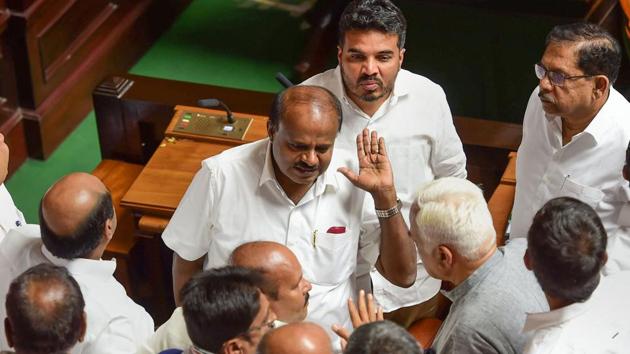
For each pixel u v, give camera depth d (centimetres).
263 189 999
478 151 1484
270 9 2280
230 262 862
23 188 1834
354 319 881
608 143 1077
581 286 762
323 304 1023
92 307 930
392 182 977
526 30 2156
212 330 744
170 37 2205
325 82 1137
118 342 932
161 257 1403
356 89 1075
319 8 2155
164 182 1343
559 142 1112
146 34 2153
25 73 1811
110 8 2023
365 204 1034
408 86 1138
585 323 778
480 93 2014
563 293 768
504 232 1287
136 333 959
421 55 2106
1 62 1781
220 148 1397
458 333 831
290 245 1009
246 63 2138
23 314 784
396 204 994
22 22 1750
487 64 2083
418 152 1151
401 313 1198
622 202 1086
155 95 1561
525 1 2166
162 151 1388
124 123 1576
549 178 1132
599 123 1073
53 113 1886
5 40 1773
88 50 1972
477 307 831
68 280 806
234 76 2103
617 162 1079
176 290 1082
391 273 1036
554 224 768
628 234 1052
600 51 1021
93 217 938
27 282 795
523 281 845
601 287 819
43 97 1859
